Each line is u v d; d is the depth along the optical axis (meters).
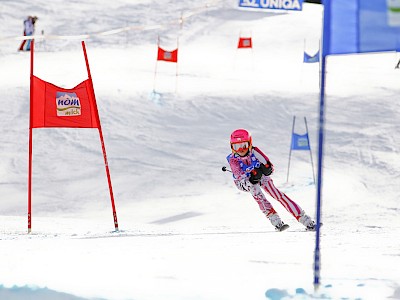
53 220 26.30
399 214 31.89
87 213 36.41
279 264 11.26
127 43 85.12
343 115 54.09
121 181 42.38
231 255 12.24
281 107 57.12
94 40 86.75
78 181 42.59
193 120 54.38
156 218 33.94
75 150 47.97
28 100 58.56
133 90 61.25
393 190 39.12
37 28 92.12
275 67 73.19
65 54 79.88
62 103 21.33
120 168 44.66
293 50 81.00
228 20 93.25
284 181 41.16
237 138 19.19
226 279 9.97
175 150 48.12
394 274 10.34
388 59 74.50
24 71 70.38
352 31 9.11
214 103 57.91
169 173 43.47
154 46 83.75
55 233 20.52
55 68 71.75
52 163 45.69
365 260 11.73
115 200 38.97
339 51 9.16
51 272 10.51
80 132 51.16
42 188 41.50
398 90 61.31
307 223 18.89
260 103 58.03
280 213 33.53
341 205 35.50
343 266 11.08
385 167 43.44
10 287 9.65
